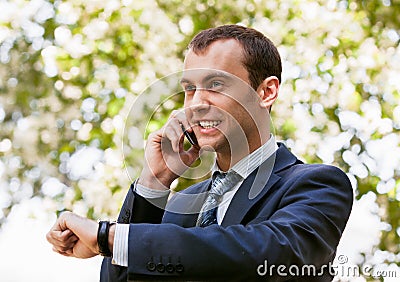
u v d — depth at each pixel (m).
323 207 1.88
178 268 1.66
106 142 6.35
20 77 6.85
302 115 6.17
